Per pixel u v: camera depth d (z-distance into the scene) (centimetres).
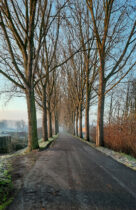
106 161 631
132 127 1048
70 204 273
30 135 913
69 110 4128
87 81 1658
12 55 812
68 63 2145
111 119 1484
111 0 941
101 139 1131
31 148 900
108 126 1377
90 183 377
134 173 463
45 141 1407
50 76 1944
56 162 597
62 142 1448
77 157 705
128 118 1213
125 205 271
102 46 1065
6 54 955
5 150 1612
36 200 286
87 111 1770
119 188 348
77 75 2097
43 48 1239
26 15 845
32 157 693
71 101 3192
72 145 1192
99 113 1144
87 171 480
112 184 372
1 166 511
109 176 433
